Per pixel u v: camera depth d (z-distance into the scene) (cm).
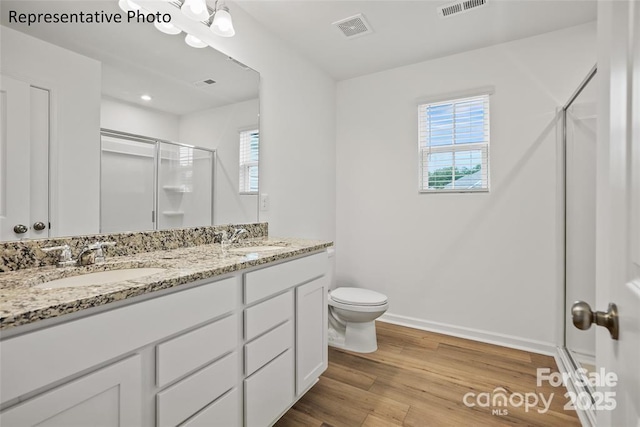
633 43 50
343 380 195
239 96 204
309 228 273
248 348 130
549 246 229
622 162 54
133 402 89
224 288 119
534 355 227
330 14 207
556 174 225
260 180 221
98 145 137
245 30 206
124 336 87
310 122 273
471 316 257
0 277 101
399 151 285
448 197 264
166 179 164
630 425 49
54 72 124
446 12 204
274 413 144
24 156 116
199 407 108
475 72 252
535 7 198
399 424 156
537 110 231
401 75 283
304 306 167
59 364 74
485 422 157
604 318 58
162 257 139
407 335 262
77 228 130
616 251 56
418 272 278
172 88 166
